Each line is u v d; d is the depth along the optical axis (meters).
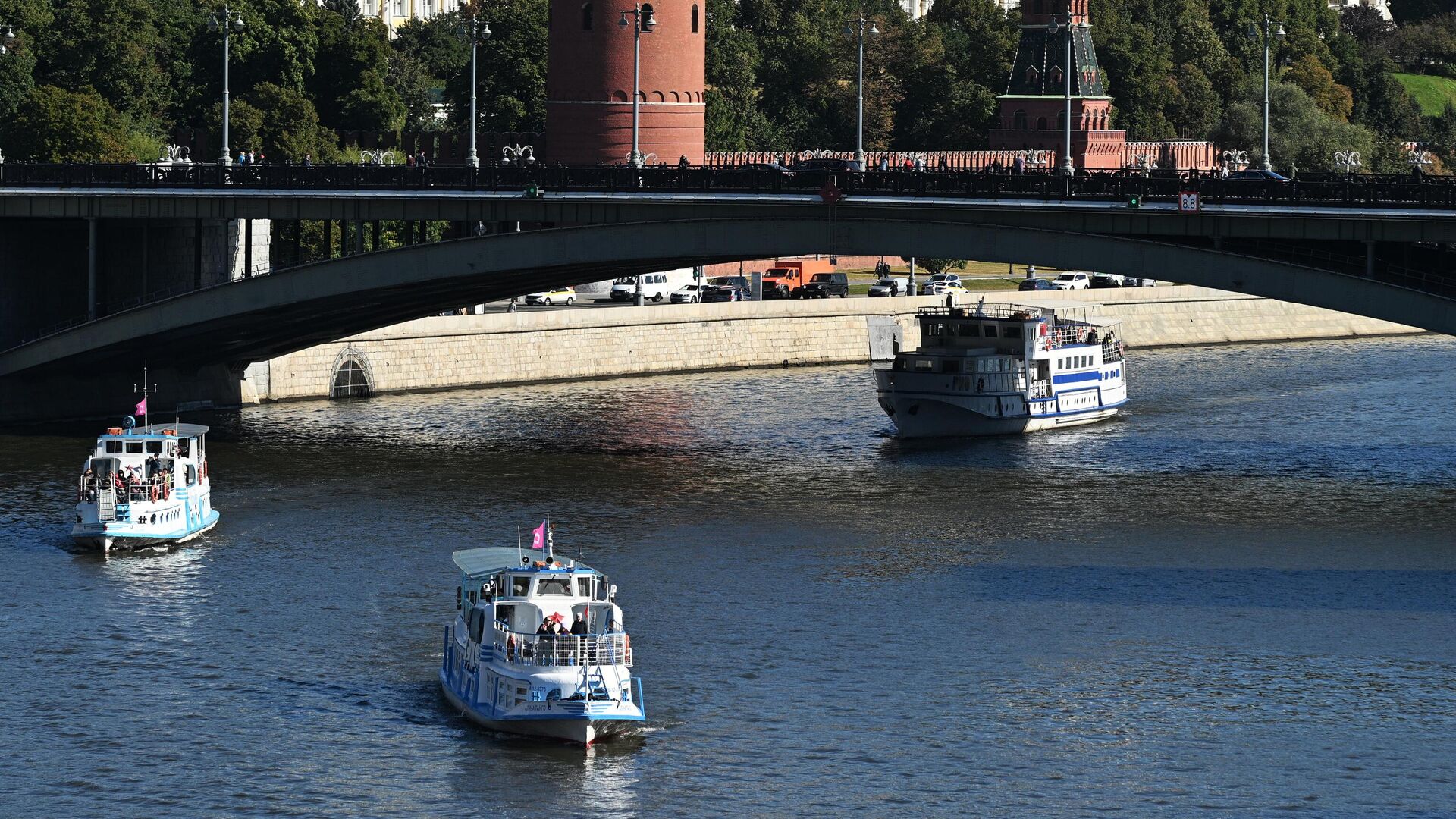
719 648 183.88
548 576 165.50
